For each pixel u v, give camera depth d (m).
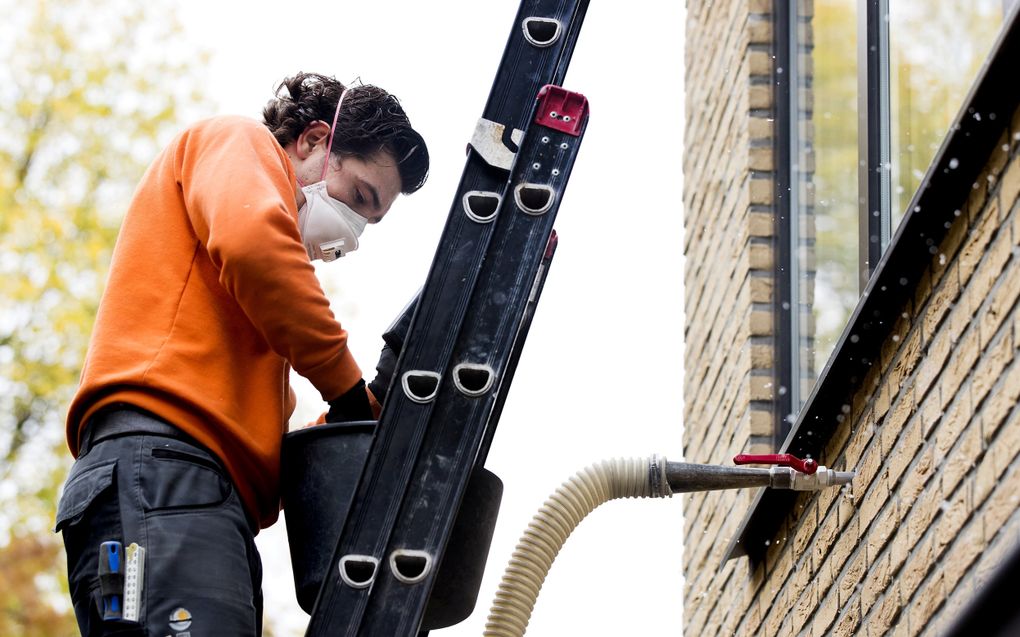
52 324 11.43
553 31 2.66
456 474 2.43
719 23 5.77
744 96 5.14
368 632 2.36
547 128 2.58
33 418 11.52
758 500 4.08
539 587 2.91
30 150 11.94
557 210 2.54
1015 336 2.71
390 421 2.46
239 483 2.61
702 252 5.79
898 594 3.17
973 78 3.35
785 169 4.98
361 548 2.41
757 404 4.71
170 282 2.69
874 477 3.43
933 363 3.13
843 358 3.58
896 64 3.92
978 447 2.83
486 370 2.47
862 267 4.09
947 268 3.10
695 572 5.40
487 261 2.52
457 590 2.56
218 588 2.39
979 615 1.45
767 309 4.82
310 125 3.07
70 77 12.04
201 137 2.80
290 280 2.55
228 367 2.64
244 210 2.58
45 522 11.33
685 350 5.98
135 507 2.44
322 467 2.62
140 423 2.54
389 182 3.09
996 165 2.87
